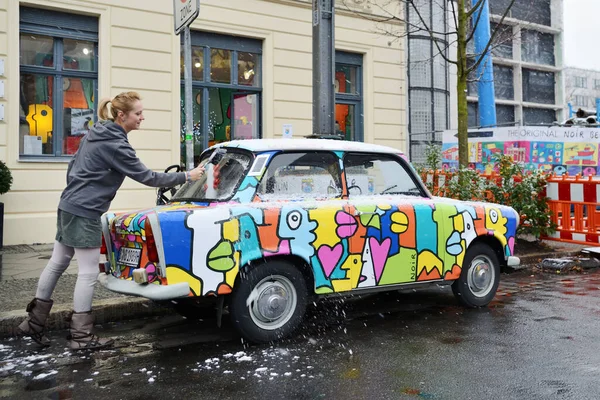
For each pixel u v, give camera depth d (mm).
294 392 3703
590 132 13875
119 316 5707
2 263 8117
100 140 4539
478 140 13867
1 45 9742
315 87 7688
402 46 14445
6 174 9188
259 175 4836
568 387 3758
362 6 13797
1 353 4609
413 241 5496
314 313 5969
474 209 6055
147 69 11086
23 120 10180
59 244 4734
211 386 3828
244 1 12172
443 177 10391
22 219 9906
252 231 4617
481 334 5117
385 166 5633
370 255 5207
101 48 10617
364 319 5719
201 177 5230
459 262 5879
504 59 21812
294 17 12812
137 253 4617
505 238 6332
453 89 16062
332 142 5391
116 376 4043
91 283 4688
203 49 11977
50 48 10406
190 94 6297
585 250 9516
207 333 5195
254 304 4688
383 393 3674
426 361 4336
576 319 5648
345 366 4223
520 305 6328
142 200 11086
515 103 22562
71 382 3928
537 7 23172
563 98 24203
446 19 15391
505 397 3590
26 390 3781
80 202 4535
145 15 11039
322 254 4941
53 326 5348
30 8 10109
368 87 13977
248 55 12562
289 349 4664
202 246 4402
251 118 12633
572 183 9977
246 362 4328
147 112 11094
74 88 10633
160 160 11273
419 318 5746
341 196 5227
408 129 14891
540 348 4664
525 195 10047
